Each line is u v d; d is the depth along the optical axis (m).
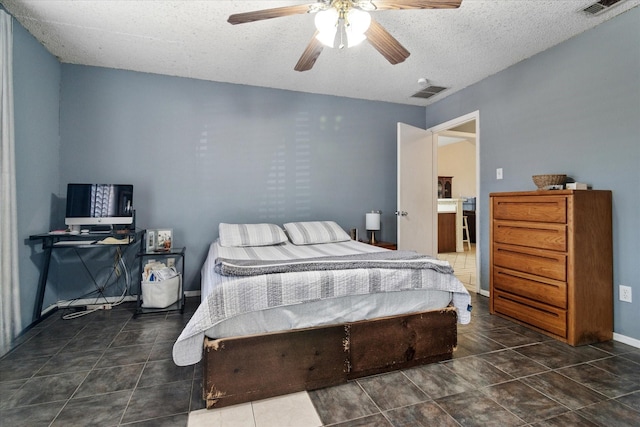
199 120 3.34
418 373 1.80
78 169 3.02
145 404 1.51
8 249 2.07
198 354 1.48
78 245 2.58
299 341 1.62
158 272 2.93
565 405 1.51
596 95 2.36
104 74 3.07
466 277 4.20
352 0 1.58
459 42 2.60
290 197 3.67
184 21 2.31
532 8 2.14
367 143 4.01
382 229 4.10
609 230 2.26
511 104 3.04
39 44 2.61
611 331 2.26
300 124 3.71
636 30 2.12
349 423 1.39
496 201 2.78
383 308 1.83
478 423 1.38
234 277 1.62
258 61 2.94
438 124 4.05
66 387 1.65
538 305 2.39
